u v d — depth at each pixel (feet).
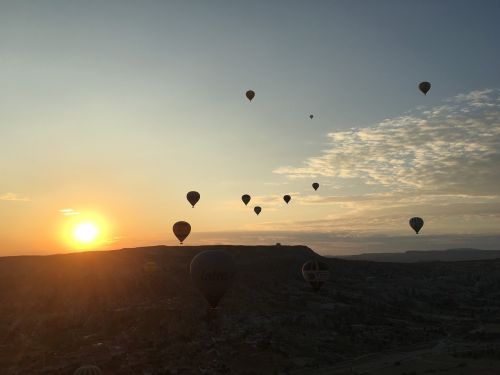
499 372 229.66
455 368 239.09
